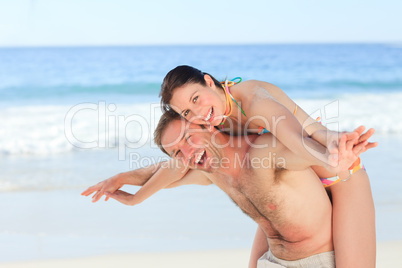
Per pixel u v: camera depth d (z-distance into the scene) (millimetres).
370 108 16688
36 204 7152
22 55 38344
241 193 2791
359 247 2703
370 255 2717
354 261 2686
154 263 4797
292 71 29297
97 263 4824
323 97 20469
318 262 2793
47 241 5539
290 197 2668
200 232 5750
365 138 1961
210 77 2854
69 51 43719
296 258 2848
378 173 8469
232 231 5777
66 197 7516
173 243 5383
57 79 24141
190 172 3246
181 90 2742
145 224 6082
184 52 44438
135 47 51031
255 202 2740
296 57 36625
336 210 2809
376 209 6570
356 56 36312
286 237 2805
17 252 5191
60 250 5234
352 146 1976
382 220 6105
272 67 31469
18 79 24141
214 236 5617
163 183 3256
